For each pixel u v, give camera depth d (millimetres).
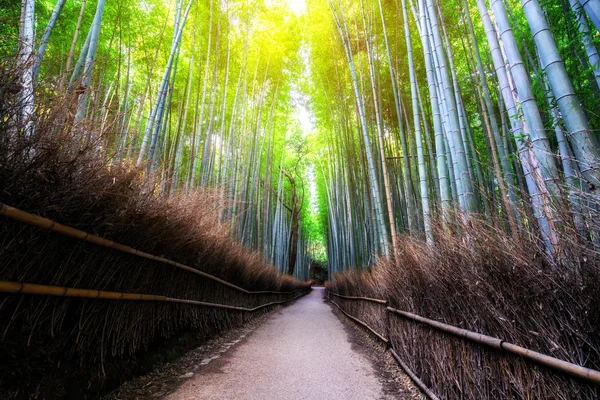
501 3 2053
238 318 5461
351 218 9414
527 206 1420
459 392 1785
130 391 2145
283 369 2928
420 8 3775
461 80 6402
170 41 6598
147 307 2449
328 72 8586
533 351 1182
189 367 2873
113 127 1930
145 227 2209
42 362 1519
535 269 1189
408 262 2752
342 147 9883
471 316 1682
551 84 1679
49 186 1436
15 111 1307
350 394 2326
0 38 1462
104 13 5191
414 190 5848
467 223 1786
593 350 1009
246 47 7914
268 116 11047
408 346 2785
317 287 29922
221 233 4562
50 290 1457
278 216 13609
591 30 2613
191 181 5188
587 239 1080
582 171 1380
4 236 1281
